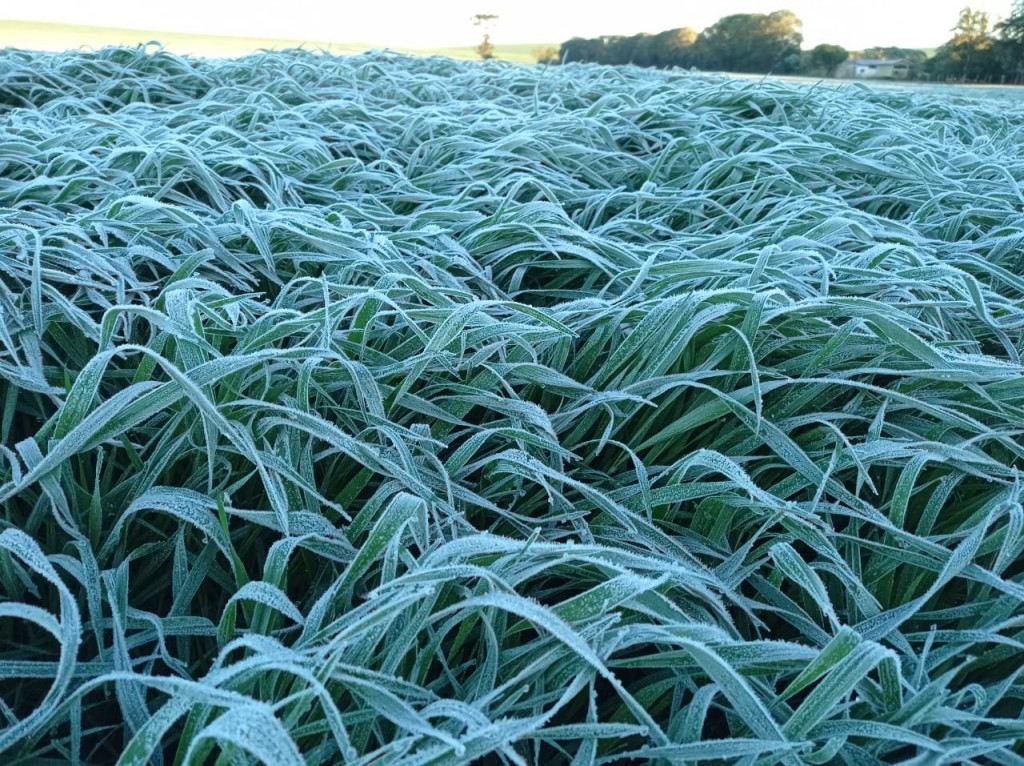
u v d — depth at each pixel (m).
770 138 2.41
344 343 1.13
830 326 1.22
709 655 0.66
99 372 0.83
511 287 1.61
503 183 1.97
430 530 0.95
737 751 0.64
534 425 1.11
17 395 1.08
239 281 1.46
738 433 1.11
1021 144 3.07
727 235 1.51
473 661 0.81
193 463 1.01
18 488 0.77
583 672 0.68
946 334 1.34
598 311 1.28
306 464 0.96
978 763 0.77
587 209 2.05
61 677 0.63
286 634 0.86
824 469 1.07
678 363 1.22
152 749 0.56
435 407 1.08
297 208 1.75
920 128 2.93
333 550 0.87
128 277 1.33
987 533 1.01
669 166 2.43
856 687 0.76
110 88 2.97
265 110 2.53
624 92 3.41
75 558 0.88
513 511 1.07
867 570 0.97
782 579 0.96
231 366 0.87
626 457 1.14
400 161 2.52
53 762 0.71
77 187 1.72
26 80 2.98
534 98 3.12
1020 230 1.76
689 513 1.07
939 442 1.10
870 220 1.84
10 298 1.15
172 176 1.93
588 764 0.66
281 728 0.53
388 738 0.73
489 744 0.59
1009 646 0.85
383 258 1.46
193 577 0.87
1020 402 1.18
